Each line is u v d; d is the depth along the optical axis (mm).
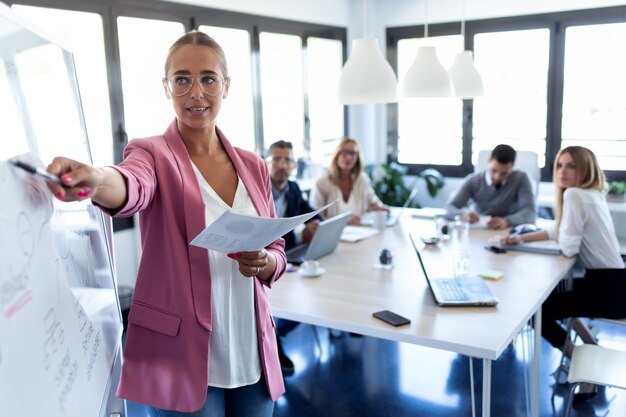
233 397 1442
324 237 2938
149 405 1303
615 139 5367
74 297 1103
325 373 3227
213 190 1359
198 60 1299
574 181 3055
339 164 4109
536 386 2496
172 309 1288
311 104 5945
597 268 2924
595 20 5262
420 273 2736
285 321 3949
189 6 4414
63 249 1082
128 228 4121
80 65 3799
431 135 6324
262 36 5223
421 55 3246
